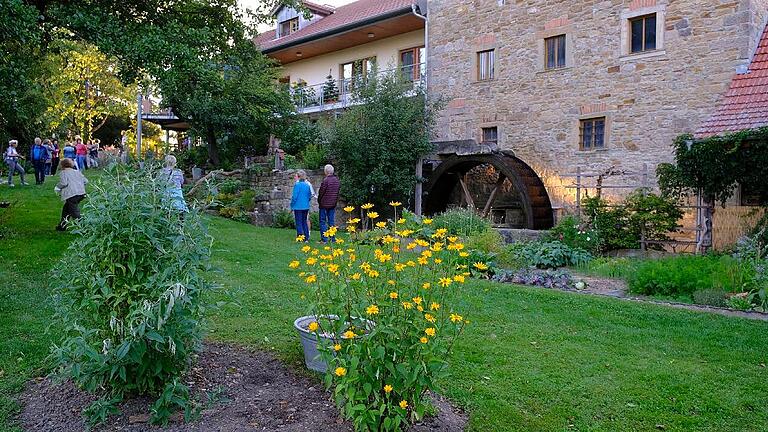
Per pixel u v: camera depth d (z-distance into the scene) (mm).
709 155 11523
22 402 3867
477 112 17734
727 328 6277
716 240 11992
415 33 20438
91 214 3779
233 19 12078
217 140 21766
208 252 4047
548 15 16125
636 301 7621
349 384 3266
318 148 18141
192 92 11766
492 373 4734
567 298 7578
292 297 6867
